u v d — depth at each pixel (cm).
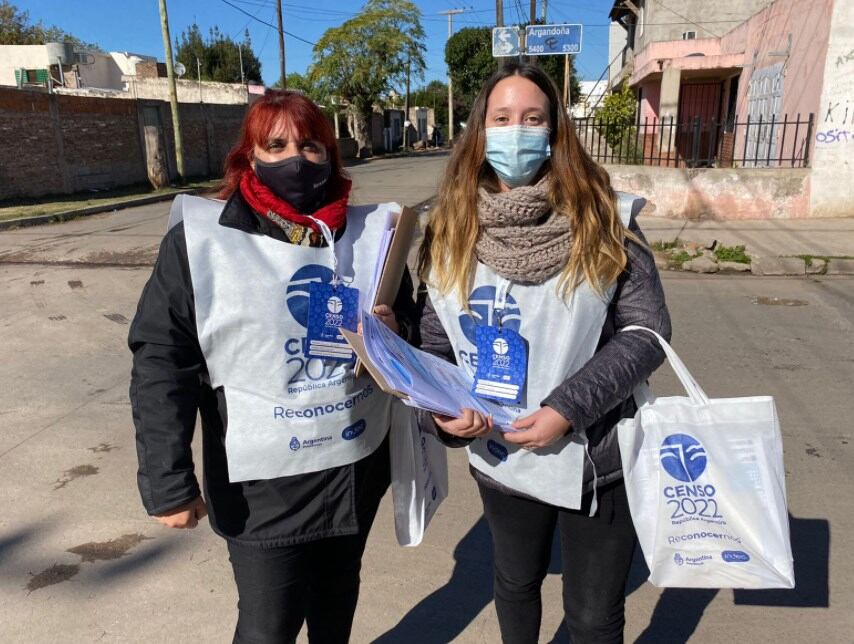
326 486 179
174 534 312
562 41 1155
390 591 274
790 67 1204
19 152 1530
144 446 165
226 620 258
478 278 176
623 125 1362
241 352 170
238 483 176
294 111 171
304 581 186
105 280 799
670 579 179
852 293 698
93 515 328
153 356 166
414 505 203
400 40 3591
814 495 329
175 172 2081
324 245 175
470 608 264
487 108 178
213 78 4984
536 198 166
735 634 247
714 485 173
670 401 174
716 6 2162
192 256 164
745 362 508
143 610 264
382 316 180
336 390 176
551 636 249
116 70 3372
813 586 269
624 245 172
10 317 661
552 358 173
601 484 177
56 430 418
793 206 1080
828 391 452
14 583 279
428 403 157
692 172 1109
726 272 800
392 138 4600
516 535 191
